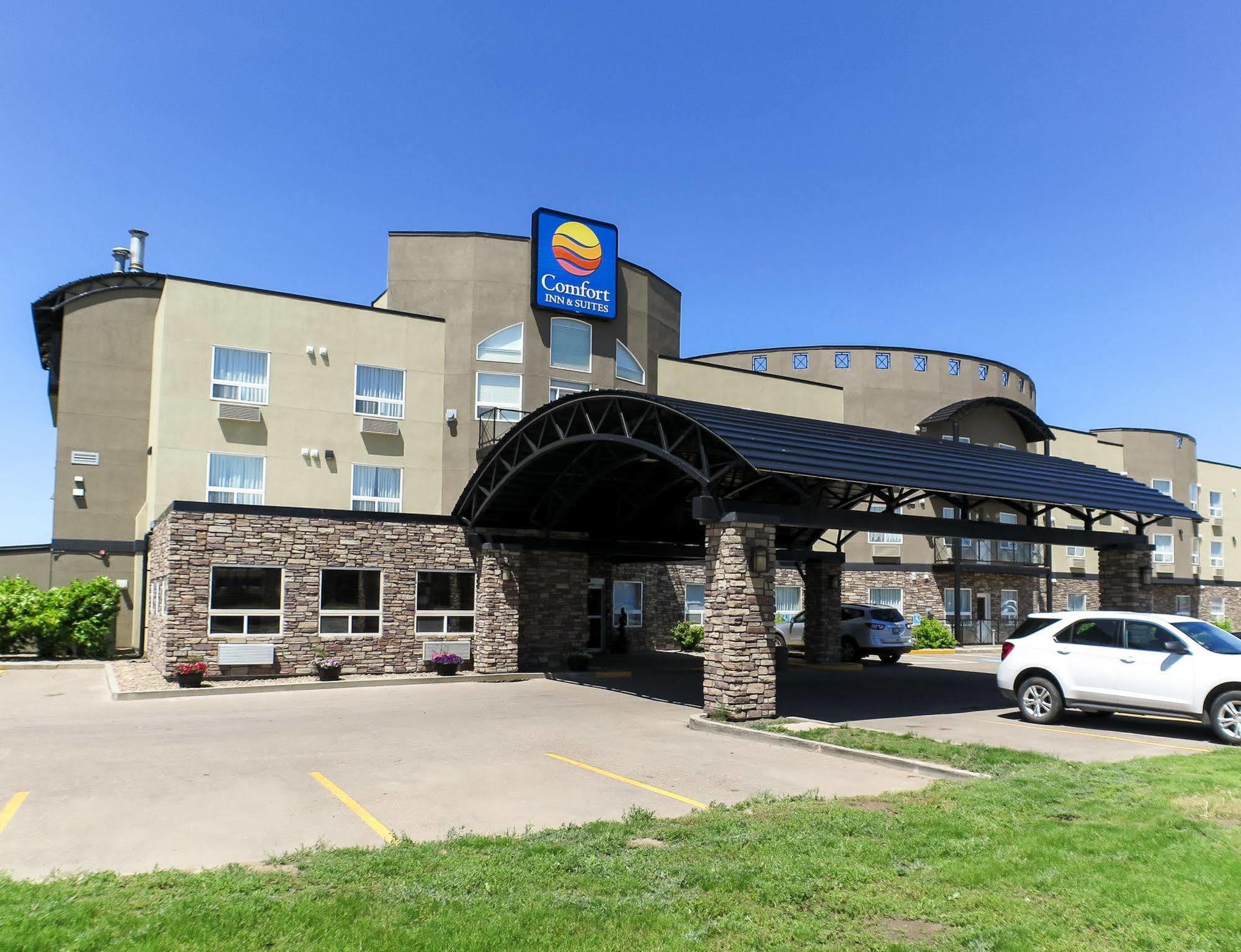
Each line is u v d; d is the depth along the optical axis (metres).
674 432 16.89
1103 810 7.56
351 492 24.62
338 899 5.47
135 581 26.11
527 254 26.92
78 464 26.06
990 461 19.06
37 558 25.97
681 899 5.58
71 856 6.92
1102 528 43.38
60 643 24.12
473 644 21.97
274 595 19.94
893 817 7.55
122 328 26.88
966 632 37.62
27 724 14.00
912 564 36.69
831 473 14.46
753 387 31.94
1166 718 14.20
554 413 18.17
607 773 10.35
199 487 22.95
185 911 5.21
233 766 10.68
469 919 5.17
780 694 18.67
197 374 23.25
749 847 6.68
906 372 37.59
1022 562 39.62
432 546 21.73
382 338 25.52
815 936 5.00
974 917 5.23
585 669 22.88
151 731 13.30
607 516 24.20
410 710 15.84
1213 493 50.50
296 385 24.31
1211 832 6.76
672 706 16.53
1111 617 13.35
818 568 26.44
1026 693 13.97
